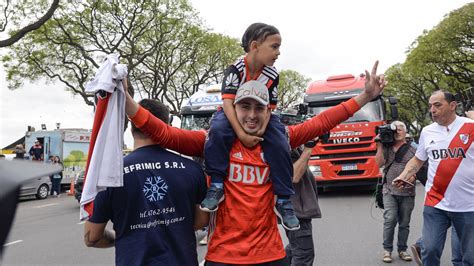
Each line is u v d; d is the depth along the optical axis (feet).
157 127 7.75
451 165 12.89
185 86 120.06
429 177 13.56
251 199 7.88
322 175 40.73
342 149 40.40
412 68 112.47
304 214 12.59
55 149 70.03
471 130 12.91
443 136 13.20
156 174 7.59
